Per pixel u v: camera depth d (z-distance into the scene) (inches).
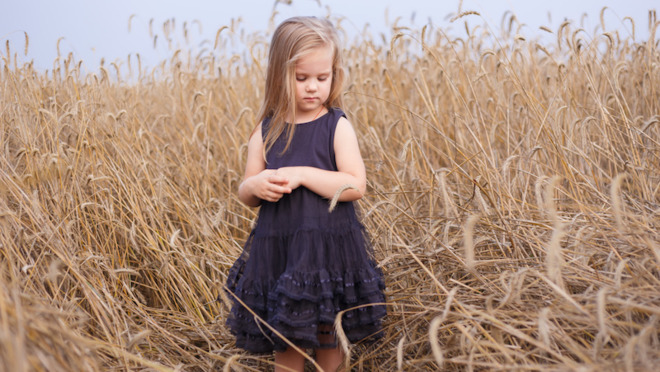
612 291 63.7
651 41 133.6
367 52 194.7
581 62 126.5
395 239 100.7
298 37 72.4
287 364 75.7
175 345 87.0
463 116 135.3
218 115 166.7
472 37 160.2
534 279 77.9
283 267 73.4
